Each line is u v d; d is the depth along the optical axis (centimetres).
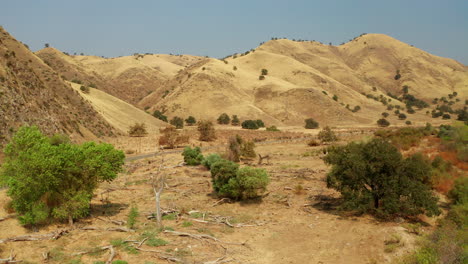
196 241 1209
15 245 1129
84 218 1474
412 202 1408
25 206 1284
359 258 1068
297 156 3506
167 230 1308
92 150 1474
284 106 12056
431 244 1093
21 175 1242
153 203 1761
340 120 11231
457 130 2578
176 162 3166
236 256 1078
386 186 1448
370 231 1292
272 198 1847
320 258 1073
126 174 2570
